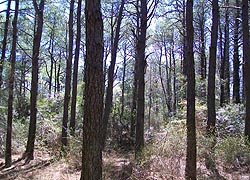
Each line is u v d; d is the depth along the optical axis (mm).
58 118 20609
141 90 13922
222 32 27562
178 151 10625
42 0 15820
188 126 9234
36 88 15523
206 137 12164
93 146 6664
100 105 6777
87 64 6848
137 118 13711
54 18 26062
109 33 31266
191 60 9328
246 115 12930
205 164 10859
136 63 26766
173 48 35812
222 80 23531
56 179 10477
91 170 6609
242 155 11047
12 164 14000
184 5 21281
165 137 11180
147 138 16531
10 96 14227
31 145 15094
